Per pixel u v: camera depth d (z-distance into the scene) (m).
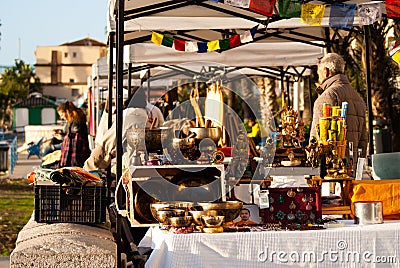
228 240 4.22
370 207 4.59
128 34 8.91
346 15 6.10
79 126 10.02
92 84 16.98
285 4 5.61
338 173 4.82
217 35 9.46
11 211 14.21
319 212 4.62
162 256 4.24
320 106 5.97
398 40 5.67
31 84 83.12
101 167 6.52
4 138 46.97
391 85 13.02
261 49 10.73
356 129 6.12
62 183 4.94
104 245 4.62
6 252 9.60
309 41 10.47
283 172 4.79
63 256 4.45
